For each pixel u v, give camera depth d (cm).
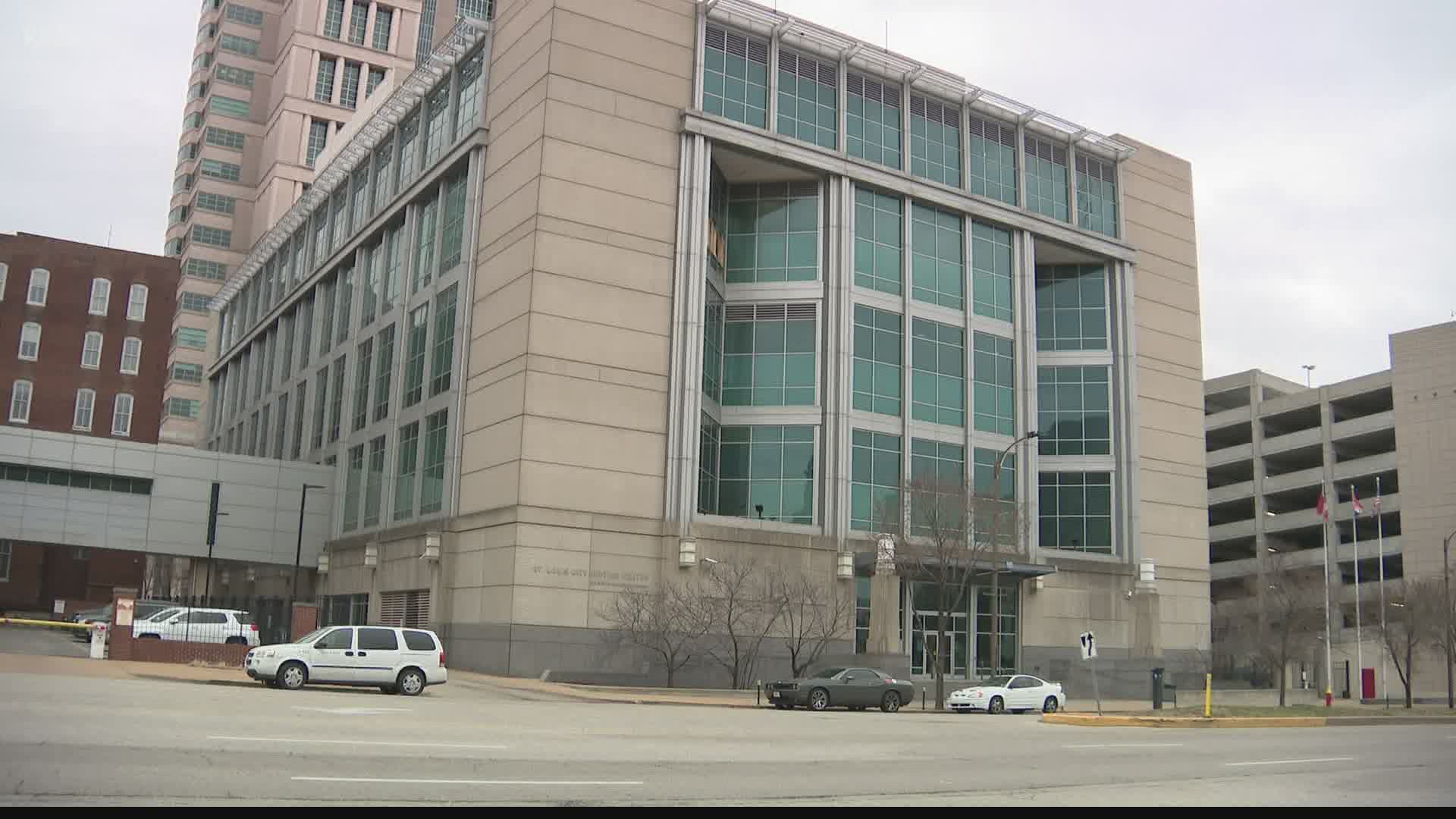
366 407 5947
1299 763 1894
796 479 4897
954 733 2402
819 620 4569
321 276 6769
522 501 4178
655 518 4438
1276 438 9656
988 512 4659
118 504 5622
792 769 1559
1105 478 5747
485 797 1182
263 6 12281
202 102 12500
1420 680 7962
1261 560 9400
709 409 4844
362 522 5691
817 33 5084
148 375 8069
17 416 7644
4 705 1769
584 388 4356
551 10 4512
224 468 5881
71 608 7500
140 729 1559
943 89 5472
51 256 7931
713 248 4969
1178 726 3067
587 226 4450
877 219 5247
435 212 5416
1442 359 8719
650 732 2067
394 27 11750
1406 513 8731
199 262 11488
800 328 5034
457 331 4844
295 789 1164
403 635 2872
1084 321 5925
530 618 4128
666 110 4706
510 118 4731
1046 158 5856
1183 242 6294
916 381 5209
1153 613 5578
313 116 11275
